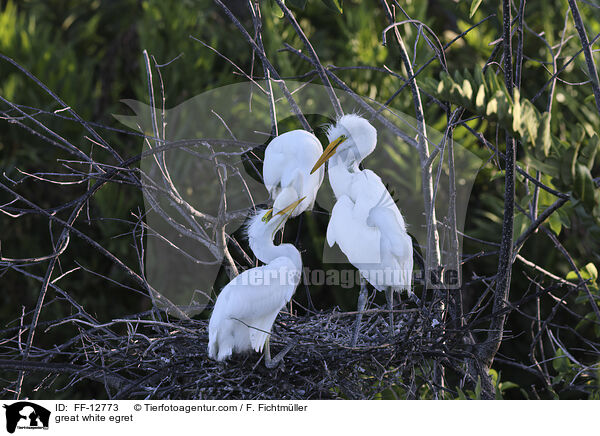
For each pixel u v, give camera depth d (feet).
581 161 15.31
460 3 28.40
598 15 21.63
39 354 20.94
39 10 50.67
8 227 38.78
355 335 19.74
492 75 14.69
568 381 21.99
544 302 36.47
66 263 38.55
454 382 29.35
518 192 33.88
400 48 19.92
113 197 36.09
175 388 18.39
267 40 37.37
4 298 38.60
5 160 38.34
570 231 35.32
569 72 34.22
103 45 50.72
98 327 18.40
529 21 37.35
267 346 18.62
